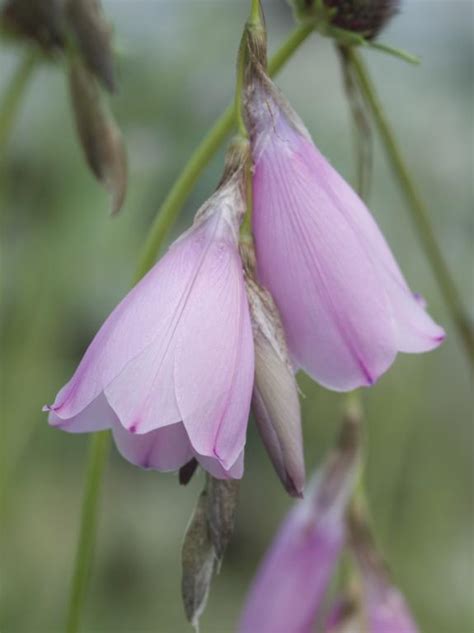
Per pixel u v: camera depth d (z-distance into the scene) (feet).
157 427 0.96
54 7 1.25
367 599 1.29
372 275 1.02
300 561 1.28
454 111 2.43
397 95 2.43
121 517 2.12
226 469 0.97
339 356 1.02
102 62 1.22
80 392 0.97
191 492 2.17
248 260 1.02
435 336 1.03
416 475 2.19
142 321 0.98
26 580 1.89
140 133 2.01
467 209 2.37
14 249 1.88
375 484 2.03
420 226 1.26
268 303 1.01
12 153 1.89
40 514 1.96
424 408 2.23
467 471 2.29
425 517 2.17
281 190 1.03
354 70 1.18
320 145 2.26
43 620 1.91
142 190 1.99
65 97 1.90
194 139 2.09
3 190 1.85
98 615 2.04
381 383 2.05
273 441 1.01
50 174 1.90
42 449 1.96
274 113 1.03
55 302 1.88
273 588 1.28
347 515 1.28
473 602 2.12
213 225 1.01
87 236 1.91
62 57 1.31
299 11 1.14
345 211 1.03
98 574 2.08
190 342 0.98
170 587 2.09
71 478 2.02
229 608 2.11
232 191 1.02
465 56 2.49
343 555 1.30
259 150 1.03
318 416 2.05
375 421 2.04
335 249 1.02
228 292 1.00
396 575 2.10
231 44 2.09
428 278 2.26
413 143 2.38
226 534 1.01
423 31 2.52
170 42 2.03
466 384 2.31
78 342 2.02
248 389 0.99
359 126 1.20
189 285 0.99
